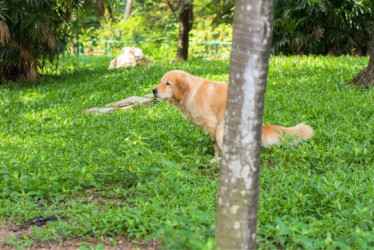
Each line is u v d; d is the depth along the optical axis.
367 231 3.87
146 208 4.32
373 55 9.08
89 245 3.90
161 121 7.86
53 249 3.91
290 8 15.41
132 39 25.09
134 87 10.80
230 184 3.14
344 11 15.82
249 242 3.19
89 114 8.51
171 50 23.08
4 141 7.11
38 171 5.54
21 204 4.75
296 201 4.44
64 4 12.94
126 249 3.88
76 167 5.41
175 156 6.04
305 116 7.22
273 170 5.42
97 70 13.78
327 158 5.74
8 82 12.34
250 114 3.06
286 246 3.72
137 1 25.27
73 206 4.59
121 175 5.40
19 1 11.67
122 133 7.28
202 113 5.88
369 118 7.14
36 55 12.70
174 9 17.84
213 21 19.52
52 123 8.24
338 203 4.18
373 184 4.84
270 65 12.39
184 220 3.72
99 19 13.78
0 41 11.44
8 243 4.07
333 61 12.57
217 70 11.99
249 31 3.00
